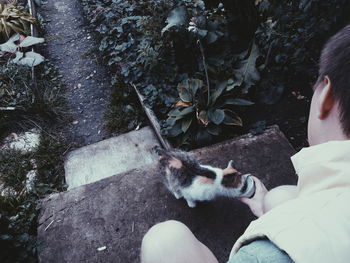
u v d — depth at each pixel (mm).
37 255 2396
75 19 5848
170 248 1017
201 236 2342
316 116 700
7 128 3900
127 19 4207
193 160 2486
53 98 4285
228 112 3242
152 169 2832
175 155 2490
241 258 575
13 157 3574
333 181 587
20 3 5969
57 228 2514
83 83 4629
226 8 4035
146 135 3666
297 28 3104
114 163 3436
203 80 3561
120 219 2518
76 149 3643
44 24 5773
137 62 3836
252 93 3490
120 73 4297
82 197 2688
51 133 3920
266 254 549
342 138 641
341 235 518
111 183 2764
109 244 2383
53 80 4672
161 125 3328
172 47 3840
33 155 3600
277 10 3066
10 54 4758
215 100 3258
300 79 3369
